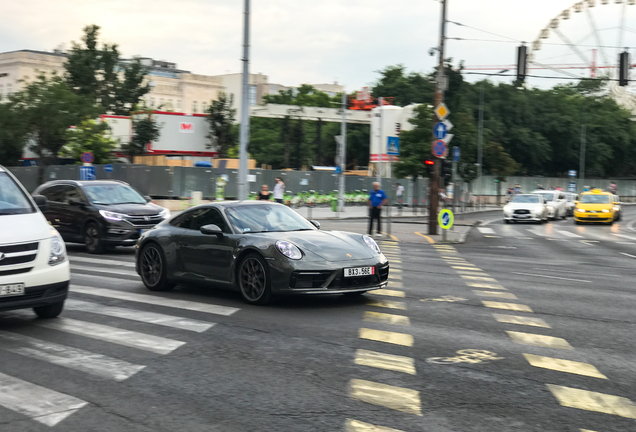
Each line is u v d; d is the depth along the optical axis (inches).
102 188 692.7
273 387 194.2
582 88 3816.4
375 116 2284.7
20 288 272.1
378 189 940.6
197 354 234.2
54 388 194.1
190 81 4626.0
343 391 190.4
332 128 3282.5
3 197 304.7
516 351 241.4
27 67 3905.0
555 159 3282.5
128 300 354.0
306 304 341.4
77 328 279.7
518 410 175.2
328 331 273.7
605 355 237.6
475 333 272.7
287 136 2760.8
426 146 1712.6
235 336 263.7
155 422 165.0
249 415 169.8
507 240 927.7
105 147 1936.5
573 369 217.2
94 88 3021.7
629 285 447.5
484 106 3006.9
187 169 1555.1
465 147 1859.0
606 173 3560.5
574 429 161.8
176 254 374.9
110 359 227.5
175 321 294.7
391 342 253.9
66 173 1694.1
